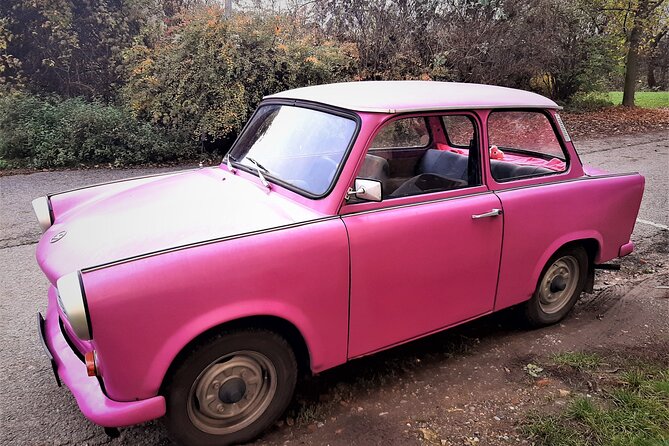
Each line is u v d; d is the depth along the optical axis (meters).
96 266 2.22
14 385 3.18
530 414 2.97
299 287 2.58
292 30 10.08
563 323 4.13
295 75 9.18
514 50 12.67
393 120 2.90
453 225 3.09
